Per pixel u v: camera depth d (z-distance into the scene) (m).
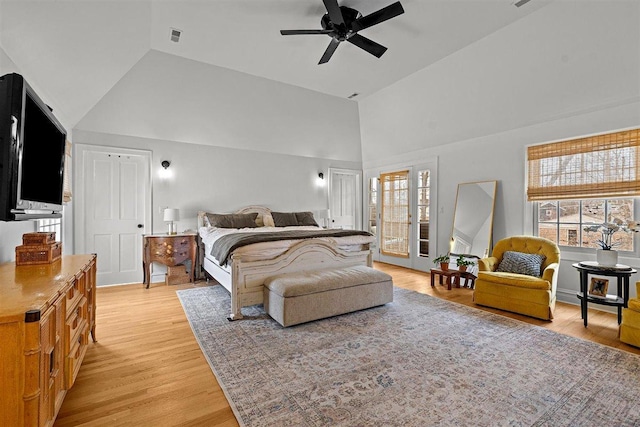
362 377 1.95
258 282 3.11
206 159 5.04
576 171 3.46
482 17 2.96
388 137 5.71
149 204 4.57
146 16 2.83
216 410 1.65
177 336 2.61
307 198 6.12
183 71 3.95
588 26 2.78
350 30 2.67
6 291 1.29
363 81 4.50
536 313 2.99
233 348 2.36
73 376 1.57
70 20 2.32
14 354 1.03
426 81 4.25
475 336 2.58
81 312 1.84
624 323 2.46
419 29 3.15
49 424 1.26
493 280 3.30
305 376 1.96
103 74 3.30
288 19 2.96
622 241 3.25
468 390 1.81
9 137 1.50
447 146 4.93
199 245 4.80
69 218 3.90
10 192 1.50
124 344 2.45
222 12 2.85
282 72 4.17
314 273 3.20
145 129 4.46
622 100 3.05
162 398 1.74
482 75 3.72
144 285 4.33
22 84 1.55
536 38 3.08
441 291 4.07
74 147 4.04
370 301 3.21
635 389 1.82
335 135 5.93
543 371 2.02
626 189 3.10
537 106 3.62
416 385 1.86
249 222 4.95
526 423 1.53
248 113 4.85
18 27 2.06
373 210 6.64
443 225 5.02
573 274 3.54
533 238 3.58
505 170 4.15
